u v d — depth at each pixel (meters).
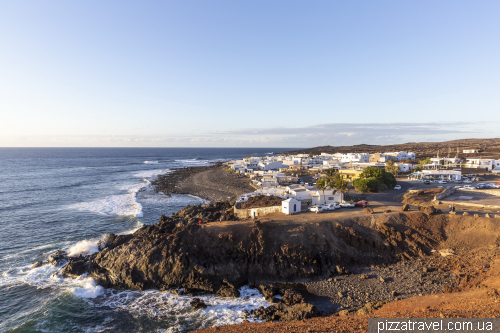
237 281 39.28
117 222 68.31
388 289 33.81
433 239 42.59
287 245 41.12
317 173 132.88
